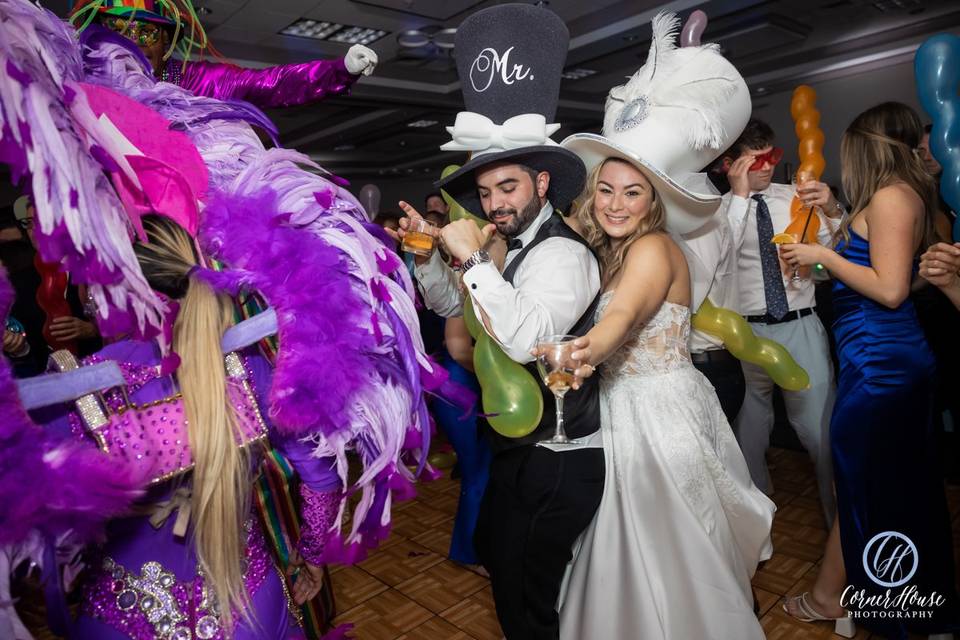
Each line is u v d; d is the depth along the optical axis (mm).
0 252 2961
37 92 809
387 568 2797
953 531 2754
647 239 1622
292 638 1091
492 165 1652
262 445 1031
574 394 1641
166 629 976
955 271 1834
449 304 2139
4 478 767
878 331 2000
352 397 996
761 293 2779
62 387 873
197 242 995
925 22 8797
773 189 2893
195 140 1096
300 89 2086
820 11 8094
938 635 2025
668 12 1778
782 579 2521
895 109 2014
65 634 978
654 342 1685
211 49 1733
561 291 1521
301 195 1062
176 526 972
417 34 7793
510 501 1655
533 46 1631
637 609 1587
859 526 2043
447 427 2637
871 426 2004
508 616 1658
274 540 1083
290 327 973
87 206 838
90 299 1011
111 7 1438
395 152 16266
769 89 11086
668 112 1668
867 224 1982
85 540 891
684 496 1601
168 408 943
